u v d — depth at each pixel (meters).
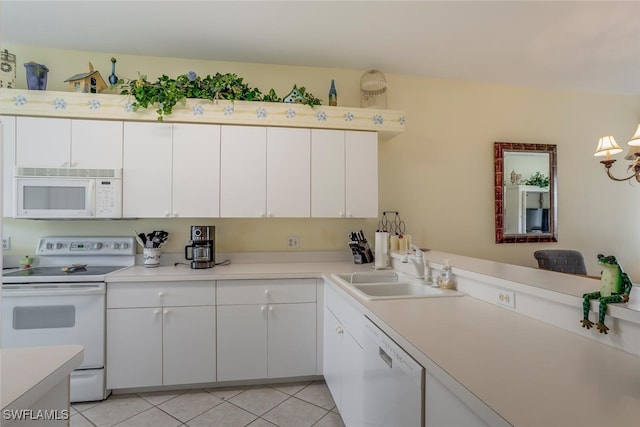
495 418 0.67
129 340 2.24
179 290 2.30
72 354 0.89
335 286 2.02
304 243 2.98
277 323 2.40
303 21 2.28
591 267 3.52
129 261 2.67
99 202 2.35
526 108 3.40
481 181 3.28
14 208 2.25
